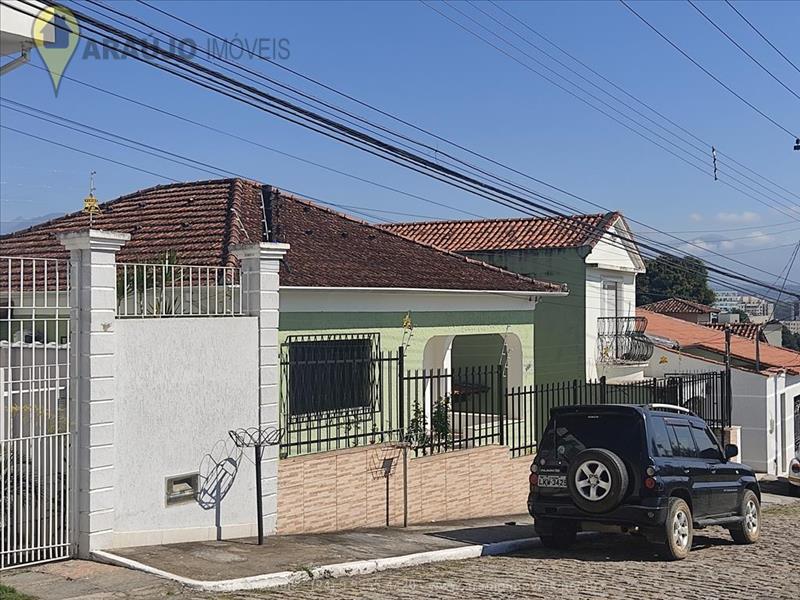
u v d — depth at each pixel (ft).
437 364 64.75
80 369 31.86
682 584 32.30
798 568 36.94
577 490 37.99
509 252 84.23
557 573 34.19
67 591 27.53
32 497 30.66
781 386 93.50
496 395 68.03
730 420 82.69
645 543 43.52
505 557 38.68
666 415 40.65
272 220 55.47
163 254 45.16
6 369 33.30
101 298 32.04
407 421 52.75
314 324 47.03
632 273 89.20
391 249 60.64
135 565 30.48
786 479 86.94
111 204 61.46
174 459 34.78
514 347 65.57
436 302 56.44
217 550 34.14
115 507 32.73
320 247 54.13
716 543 46.01
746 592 31.07
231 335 37.14
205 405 36.01
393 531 43.16
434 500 48.32
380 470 44.62
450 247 88.43
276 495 38.83
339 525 42.16
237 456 37.22
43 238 57.52
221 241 47.65
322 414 45.96
